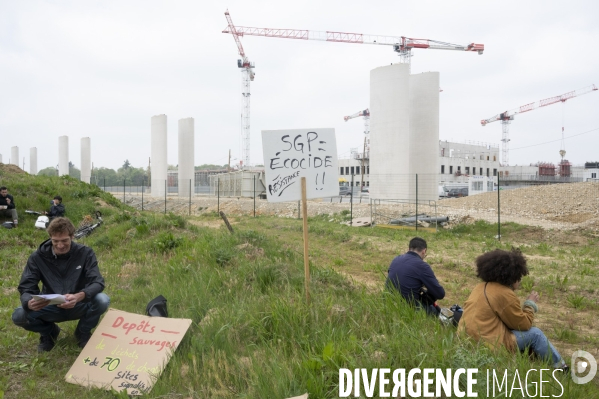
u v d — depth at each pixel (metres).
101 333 4.57
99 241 10.91
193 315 5.39
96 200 17.78
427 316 5.18
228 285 6.46
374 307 5.04
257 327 4.75
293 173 5.59
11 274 8.51
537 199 25.80
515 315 4.29
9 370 4.29
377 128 30.72
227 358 4.16
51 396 3.85
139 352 4.34
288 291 5.72
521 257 4.48
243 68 88.81
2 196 13.71
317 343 4.24
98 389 3.97
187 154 45.75
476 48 80.00
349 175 75.62
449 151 81.06
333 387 3.53
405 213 22.92
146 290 6.86
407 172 29.91
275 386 3.45
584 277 9.57
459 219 20.67
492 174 83.56
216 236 10.49
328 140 5.65
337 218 24.39
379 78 30.44
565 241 16.30
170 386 3.85
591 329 6.18
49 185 17.78
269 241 9.98
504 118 126.50
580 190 26.06
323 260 11.58
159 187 45.38
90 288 4.45
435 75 33.28
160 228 11.73
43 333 4.73
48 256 4.61
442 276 9.86
